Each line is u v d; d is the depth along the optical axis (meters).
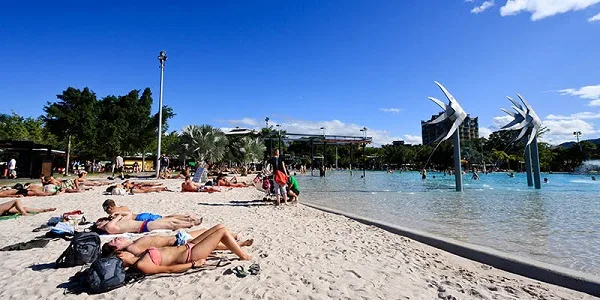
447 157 66.31
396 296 3.16
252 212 8.63
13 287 3.30
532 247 5.26
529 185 20.19
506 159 64.50
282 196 10.70
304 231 6.18
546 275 3.79
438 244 5.27
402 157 78.62
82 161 41.06
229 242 4.13
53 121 29.78
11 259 4.22
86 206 9.43
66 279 3.52
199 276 3.62
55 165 37.44
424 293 3.26
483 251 4.57
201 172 20.22
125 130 32.22
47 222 6.55
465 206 10.60
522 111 19.88
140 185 14.83
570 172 55.47
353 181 28.52
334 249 4.89
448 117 17.28
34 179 20.66
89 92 31.67
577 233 6.30
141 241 4.05
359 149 86.69
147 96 34.38
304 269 3.93
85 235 4.07
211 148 34.72
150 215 6.30
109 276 3.22
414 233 5.83
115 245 3.91
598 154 56.94
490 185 22.67
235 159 47.34
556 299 3.20
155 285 3.35
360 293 3.22
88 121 30.02
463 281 3.64
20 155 21.86
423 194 15.27
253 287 3.33
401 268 4.06
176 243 4.19
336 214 8.40
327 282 3.51
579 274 3.59
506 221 7.68
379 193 15.93
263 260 4.25
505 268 4.24
